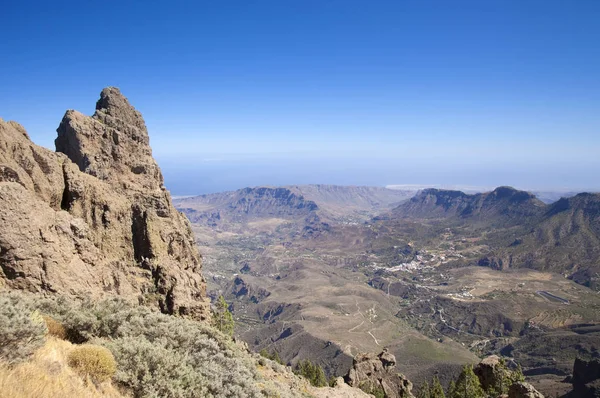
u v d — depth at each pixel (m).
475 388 68.44
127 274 39.16
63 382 12.78
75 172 39.28
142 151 52.69
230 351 23.59
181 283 42.97
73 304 20.25
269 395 23.83
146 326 21.11
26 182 32.09
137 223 44.47
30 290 25.34
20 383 11.61
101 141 48.38
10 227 25.42
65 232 30.33
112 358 14.96
